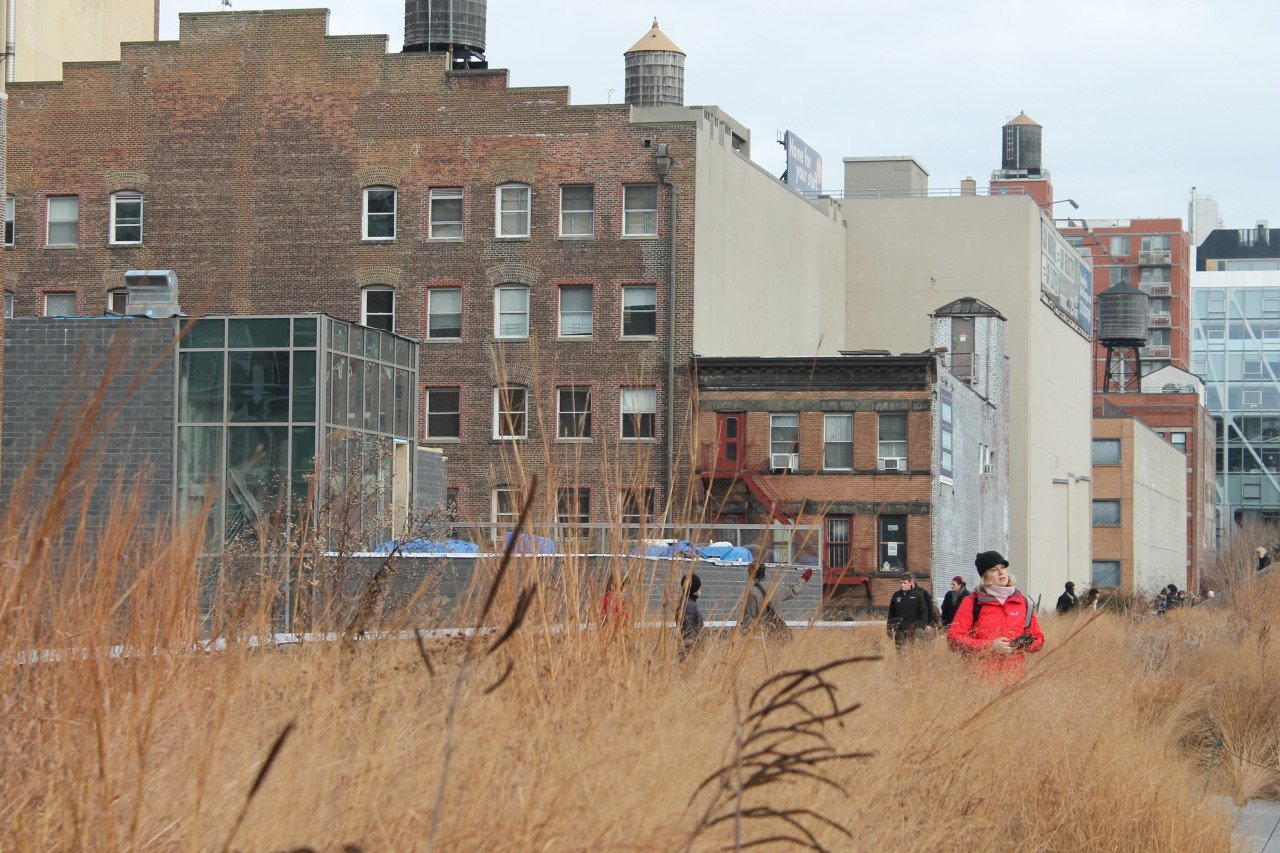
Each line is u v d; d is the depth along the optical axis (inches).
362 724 310.7
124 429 1644.9
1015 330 3914.9
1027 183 6240.2
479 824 263.0
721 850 276.5
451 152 3048.7
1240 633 1215.6
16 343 1622.8
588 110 3026.6
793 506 2930.6
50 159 3100.4
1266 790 706.2
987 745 455.5
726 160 3166.8
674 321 2970.0
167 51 3100.4
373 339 1827.0
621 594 394.0
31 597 289.6
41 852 255.3
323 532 596.7
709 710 339.6
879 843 343.3
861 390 2945.4
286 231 3063.5
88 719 282.7
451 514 776.9
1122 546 5132.9
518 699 341.4
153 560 314.0
